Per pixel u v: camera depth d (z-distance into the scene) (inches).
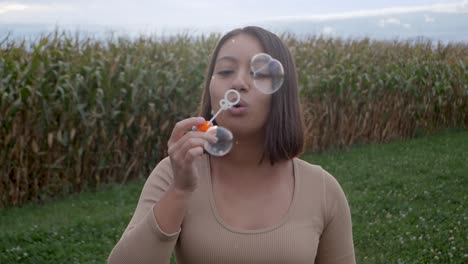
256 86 57.9
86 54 322.0
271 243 57.4
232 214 58.9
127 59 326.3
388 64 497.0
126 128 320.8
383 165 374.6
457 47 663.1
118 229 222.8
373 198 276.5
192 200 59.0
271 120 59.3
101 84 305.4
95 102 300.5
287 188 61.3
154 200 59.6
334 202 62.7
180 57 369.4
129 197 286.4
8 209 269.4
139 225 53.9
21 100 274.8
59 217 244.1
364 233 217.6
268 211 59.3
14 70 274.2
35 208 269.6
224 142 53.7
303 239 58.5
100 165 309.4
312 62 457.1
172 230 53.2
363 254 197.9
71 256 190.9
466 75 578.6
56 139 291.0
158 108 335.3
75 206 266.4
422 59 558.9
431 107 542.9
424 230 221.9
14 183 281.0
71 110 288.0
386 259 191.9
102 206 265.7
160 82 335.3
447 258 190.9
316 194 61.4
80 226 226.2
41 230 219.9
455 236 213.8
